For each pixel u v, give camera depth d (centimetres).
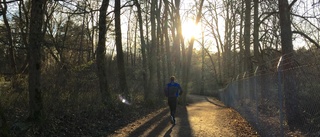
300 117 844
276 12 1627
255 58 1916
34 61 805
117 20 1688
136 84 2659
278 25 1867
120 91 1741
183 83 2636
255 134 988
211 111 1875
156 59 2583
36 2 808
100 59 1391
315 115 792
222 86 4734
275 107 953
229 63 4116
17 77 1077
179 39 2986
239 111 1650
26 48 920
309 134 767
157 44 2714
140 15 2261
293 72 860
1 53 1327
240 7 2845
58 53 1128
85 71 1264
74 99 1104
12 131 725
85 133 907
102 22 1388
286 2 1108
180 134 988
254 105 1123
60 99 1010
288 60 894
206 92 5866
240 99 1609
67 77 1122
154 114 1579
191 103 3050
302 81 812
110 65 2367
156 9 2684
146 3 2472
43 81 1006
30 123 782
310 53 810
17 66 1496
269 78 973
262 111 1021
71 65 1152
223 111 1877
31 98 805
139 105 1811
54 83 1045
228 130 1071
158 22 2716
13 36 1037
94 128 987
